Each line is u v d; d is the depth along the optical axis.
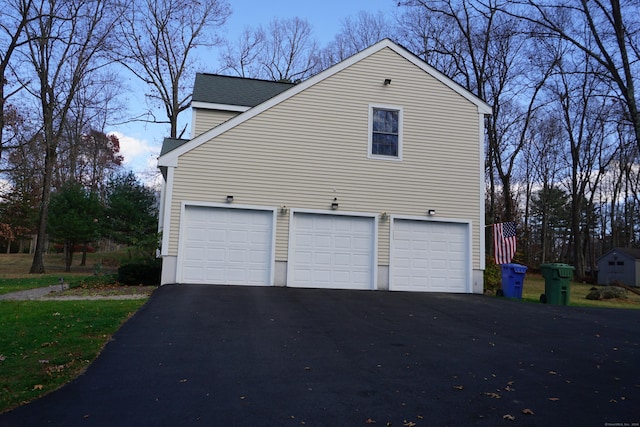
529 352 7.25
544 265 13.78
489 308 11.62
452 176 15.33
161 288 12.56
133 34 28.16
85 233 29.02
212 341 7.32
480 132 15.62
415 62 15.48
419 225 15.05
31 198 28.55
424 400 5.02
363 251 14.64
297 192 14.38
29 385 5.23
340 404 4.85
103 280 15.86
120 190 31.19
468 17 26.67
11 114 23.89
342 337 7.86
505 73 27.59
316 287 14.23
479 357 6.86
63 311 9.38
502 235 15.39
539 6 18.28
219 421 4.38
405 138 15.19
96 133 42.22
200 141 13.98
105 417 4.45
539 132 39.81
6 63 23.47
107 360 6.22
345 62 15.03
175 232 13.59
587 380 5.88
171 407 4.71
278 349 6.97
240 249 13.95
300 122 14.60
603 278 36.97
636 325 9.88
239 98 17.58
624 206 49.78
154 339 7.34
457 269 15.07
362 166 14.83
